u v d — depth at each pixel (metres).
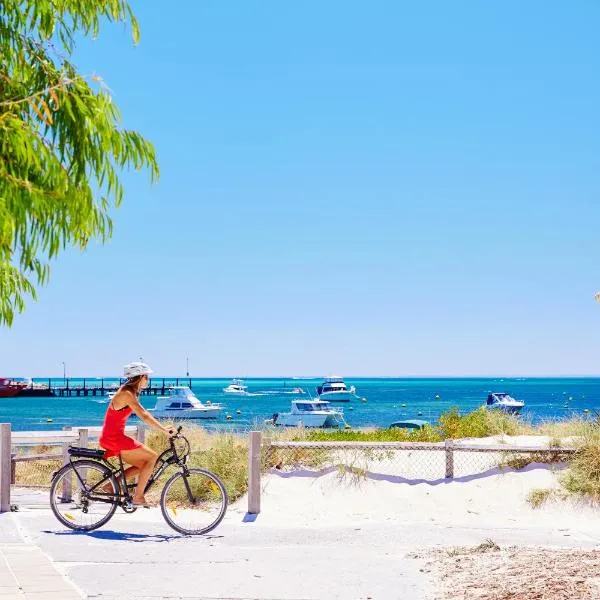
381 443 13.06
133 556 8.42
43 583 6.43
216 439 15.89
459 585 6.88
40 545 8.94
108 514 10.30
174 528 10.31
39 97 5.73
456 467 13.59
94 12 6.20
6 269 6.22
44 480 16.34
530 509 11.93
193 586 6.99
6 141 5.41
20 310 6.29
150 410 84.56
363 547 9.35
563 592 6.18
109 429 10.13
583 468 12.41
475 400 146.75
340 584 7.14
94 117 5.93
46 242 5.79
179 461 10.53
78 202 5.82
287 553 8.84
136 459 10.23
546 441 15.62
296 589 6.94
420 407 117.25
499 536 10.12
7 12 5.91
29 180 5.70
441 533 10.33
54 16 6.14
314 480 13.21
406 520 11.52
